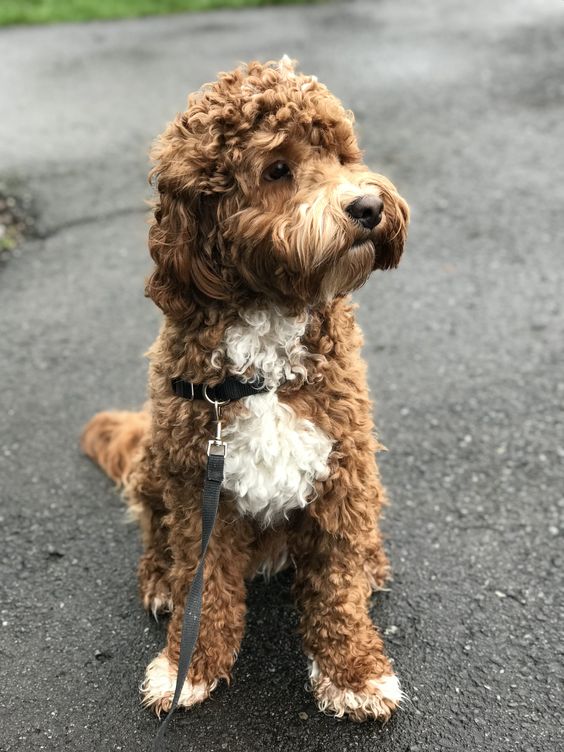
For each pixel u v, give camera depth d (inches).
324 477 29.4
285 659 33.1
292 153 27.1
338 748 29.5
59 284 60.6
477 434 44.1
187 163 27.0
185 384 28.7
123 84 101.3
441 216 66.2
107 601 36.2
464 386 47.8
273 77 27.1
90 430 42.9
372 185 27.8
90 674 32.8
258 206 27.1
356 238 27.1
